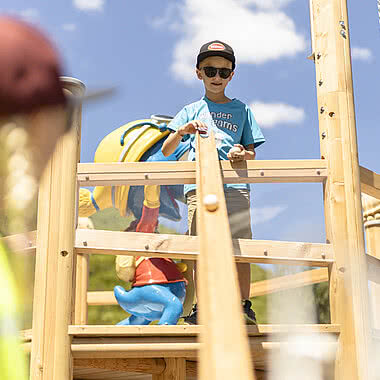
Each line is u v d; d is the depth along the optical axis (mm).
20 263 394
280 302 2641
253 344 2750
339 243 2982
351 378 2768
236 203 3398
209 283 832
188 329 2709
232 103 3781
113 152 3828
